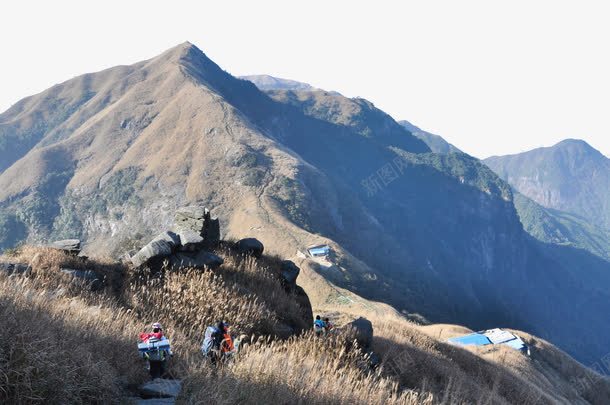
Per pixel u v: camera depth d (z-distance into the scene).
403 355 15.61
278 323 11.40
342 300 102.25
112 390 5.06
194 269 12.02
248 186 174.62
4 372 3.95
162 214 177.50
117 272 11.55
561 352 52.94
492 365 25.47
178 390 5.29
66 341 5.15
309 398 5.76
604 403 43.34
